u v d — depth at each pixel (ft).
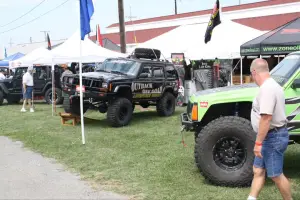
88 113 46.55
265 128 12.71
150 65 40.45
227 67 52.39
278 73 18.95
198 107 18.22
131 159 23.00
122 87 35.70
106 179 19.17
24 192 17.46
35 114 47.32
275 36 36.09
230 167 17.47
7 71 96.43
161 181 18.49
